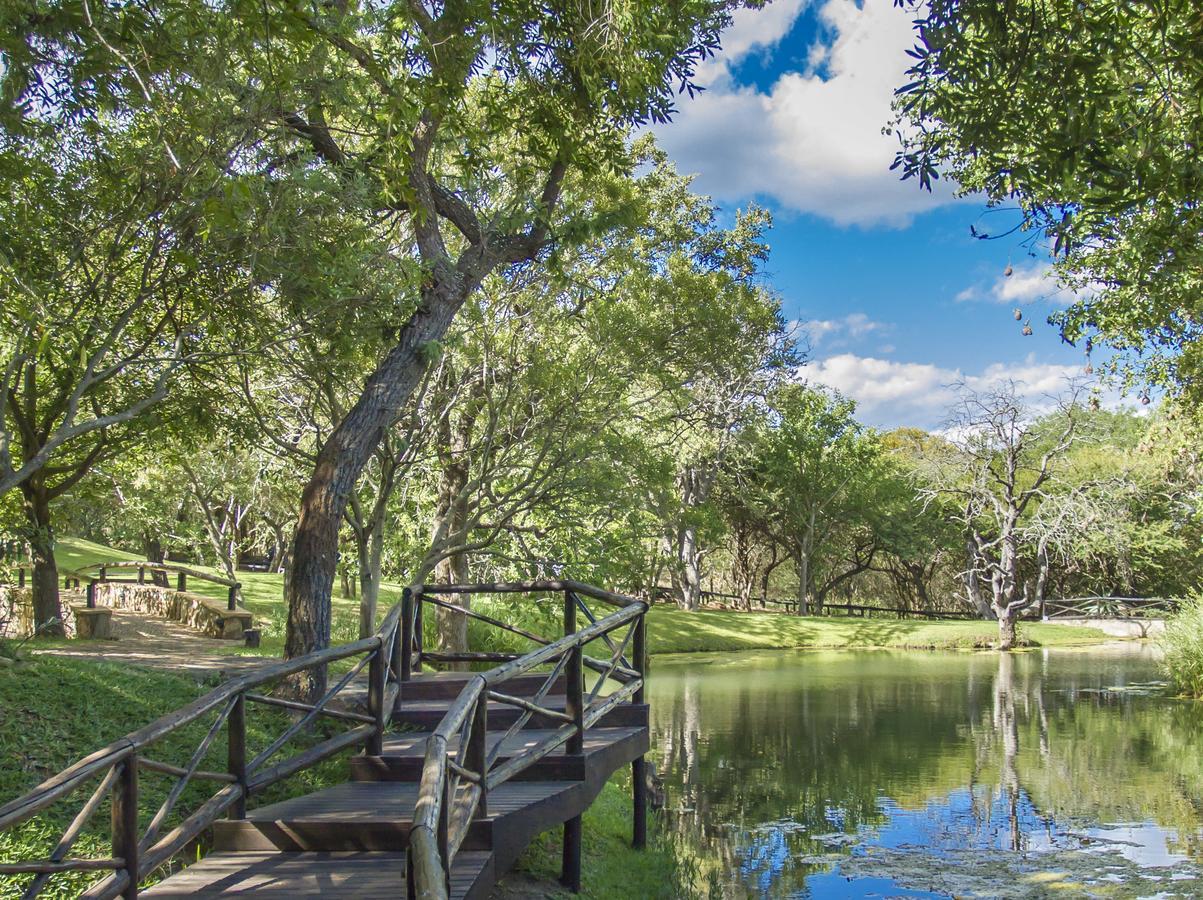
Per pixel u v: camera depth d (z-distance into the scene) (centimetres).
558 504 1756
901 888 996
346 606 2667
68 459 1653
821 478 4997
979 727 2003
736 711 2242
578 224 1263
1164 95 708
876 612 5906
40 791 420
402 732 898
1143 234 814
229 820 614
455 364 1700
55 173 1094
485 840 593
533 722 902
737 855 1109
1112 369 2108
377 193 1153
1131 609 4759
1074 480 4675
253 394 1543
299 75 964
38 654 1012
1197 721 2044
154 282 1134
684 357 1753
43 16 802
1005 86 696
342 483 1073
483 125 1419
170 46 873
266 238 1032
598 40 1138
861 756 1705
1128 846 1147
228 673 1065
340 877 554
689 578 5041
